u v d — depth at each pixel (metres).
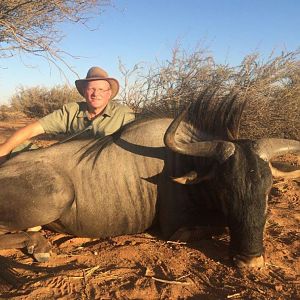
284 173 1.83
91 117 2.38
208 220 2.02
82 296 1.51
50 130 2.37
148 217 2.04
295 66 4.51
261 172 1.66
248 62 4.43
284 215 2.43
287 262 1.81
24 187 1.87
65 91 9.91
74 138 2.22
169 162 1.99
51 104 9.90
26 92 10.55
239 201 1.66
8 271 1.68
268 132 4.63
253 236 1.67
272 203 2.68
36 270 1.71
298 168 1.86
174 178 1.81
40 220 1.88
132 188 1.99
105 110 2.34
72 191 1.94
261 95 4.41
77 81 2.43
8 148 2.24
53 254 1.87
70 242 2.03
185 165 1.97
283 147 1.76
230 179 1.67
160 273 1.69
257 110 4.38
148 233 2.12
